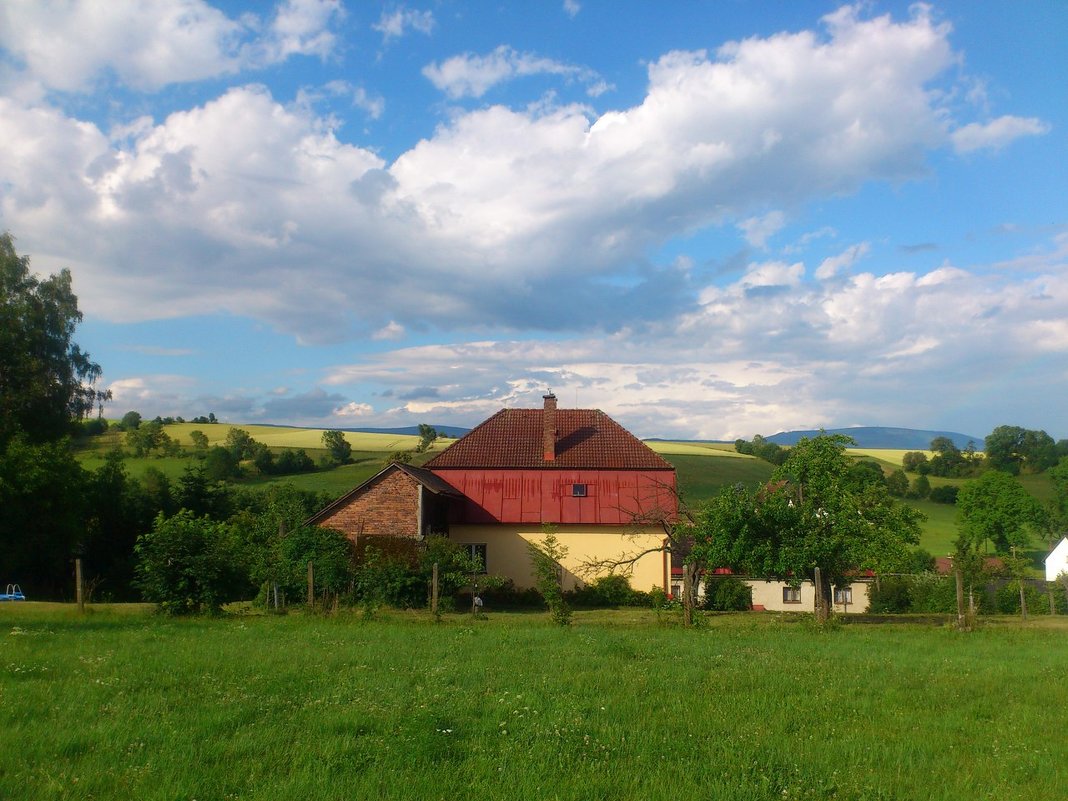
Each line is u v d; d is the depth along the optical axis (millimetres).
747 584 42344
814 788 7605
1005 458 93188
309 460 90000
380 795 7066
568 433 43938
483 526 40094
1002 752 9070
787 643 19750
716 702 11234
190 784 7195
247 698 10555
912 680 13586
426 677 12555
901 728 10086
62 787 7055
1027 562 41031
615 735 9156
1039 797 7590
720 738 9219
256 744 8430
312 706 10227
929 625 26125
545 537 39188
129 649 15438
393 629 20969
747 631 23438
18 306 50188
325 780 7344
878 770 8289
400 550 31172
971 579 36281
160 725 9102
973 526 70000
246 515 46469
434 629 21266
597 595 38125
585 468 41156
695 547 26625
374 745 8422
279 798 6906
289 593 28859
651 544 39188
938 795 7590
